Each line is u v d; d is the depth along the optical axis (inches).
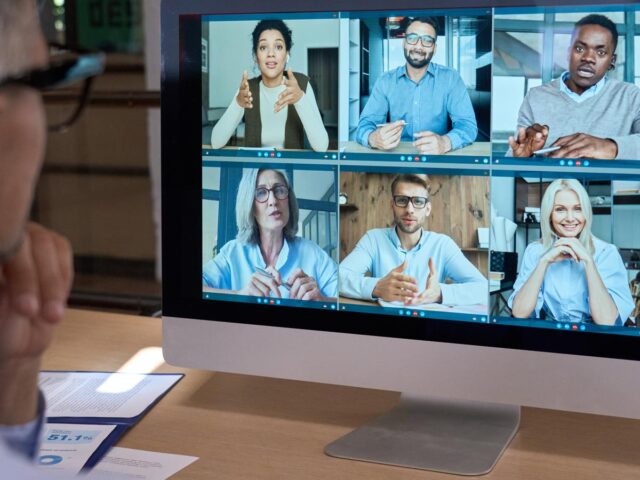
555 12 30.8
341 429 36.4
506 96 31.9
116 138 109.6
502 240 32.6
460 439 34.6
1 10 12.6
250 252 36.8
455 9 32.1
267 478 31.5
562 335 32.2
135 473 31.9
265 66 35.4
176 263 38.2
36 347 16.7
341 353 35.8
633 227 30.6
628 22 29.8
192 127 37.0
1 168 13.3
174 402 39.5
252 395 40.5
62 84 14.4
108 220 109.8
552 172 31.6
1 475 9.6
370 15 33.3
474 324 33.5
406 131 33.5
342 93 34.3
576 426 36.4
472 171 32.7
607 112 30.5
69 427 36.0
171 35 36.7
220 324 37.8
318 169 35.1
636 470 31.9
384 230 34.4
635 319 31.0
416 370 34.6
